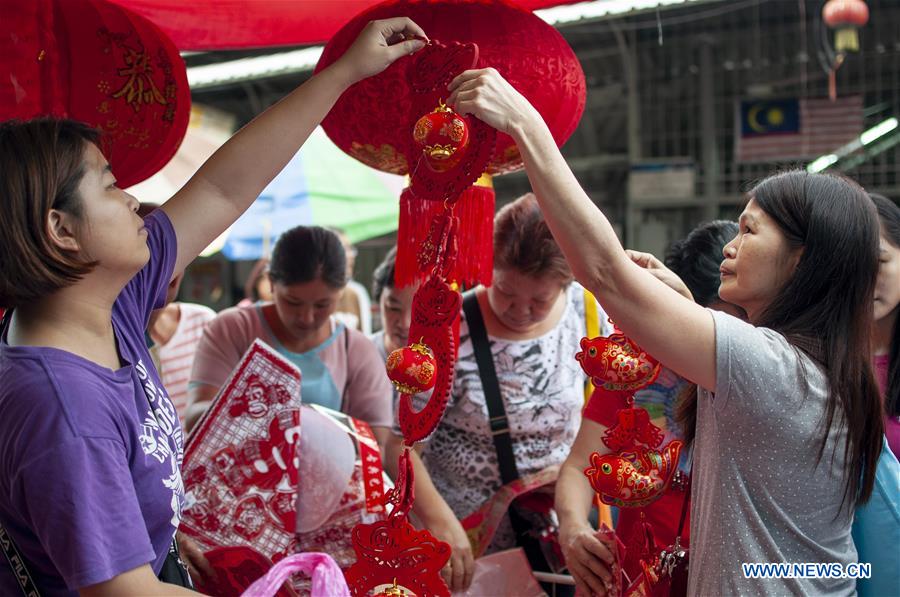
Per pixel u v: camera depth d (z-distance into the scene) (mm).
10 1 1631
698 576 1319
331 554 1830
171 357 3039
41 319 1180
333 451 1854
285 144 1442
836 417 1261
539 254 1952
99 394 1134
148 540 1124
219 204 1446
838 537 1308
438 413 1344
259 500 1765
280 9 2045
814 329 1299
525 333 2125
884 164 5984
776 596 1258
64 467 1067
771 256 1338
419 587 1372
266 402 1792
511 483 2078
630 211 6547
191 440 1770
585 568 1719
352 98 1508
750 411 1238
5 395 1111
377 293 3135
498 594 1931
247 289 4141
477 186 1531
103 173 1199
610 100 6578
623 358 1400
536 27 1493
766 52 6059
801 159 6086
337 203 5016
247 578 1765
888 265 1808
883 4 5734
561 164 1258
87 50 1704
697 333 1235
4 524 1153
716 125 6297
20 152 1125
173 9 2049
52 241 1131
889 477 1403
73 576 1058
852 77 5969
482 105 1252
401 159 1571
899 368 1838
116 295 1234
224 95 6516
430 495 1962
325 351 2594
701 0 2859
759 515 1271
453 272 1510
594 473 1427
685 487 1590
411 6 1508
